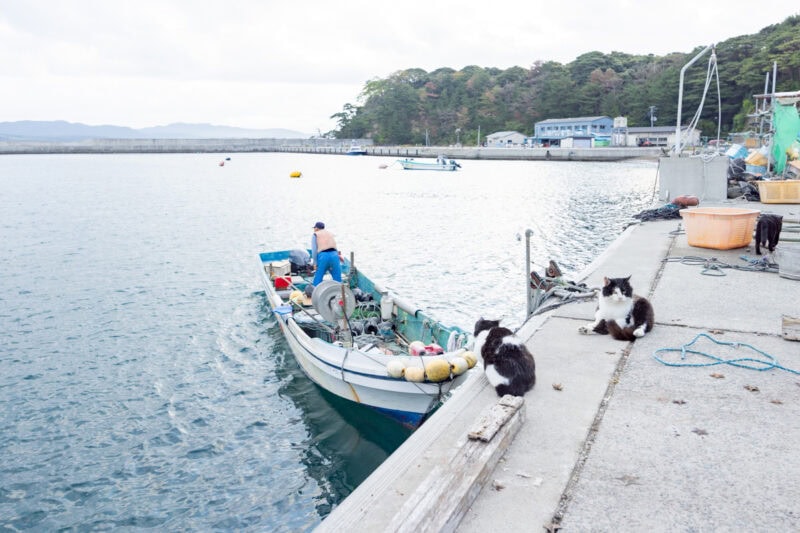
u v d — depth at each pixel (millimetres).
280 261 15898
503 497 3699
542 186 53875
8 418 10102
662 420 4648
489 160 107562
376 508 3623
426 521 3205
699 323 7047
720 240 11281
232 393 11008
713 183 18219
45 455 8984
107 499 7949
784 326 6586
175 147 171375
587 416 4773
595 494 3699
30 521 7523
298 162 118875
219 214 37500
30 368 12195
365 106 183250
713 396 5039
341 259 15758
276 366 12227
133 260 22969
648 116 110125
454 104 151875
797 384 5219
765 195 17031
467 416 4891
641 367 5762
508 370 5215
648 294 8453
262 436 9516
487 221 32531
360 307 12102
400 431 9406
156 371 12031
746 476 3820
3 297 17594
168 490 8141
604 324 6766
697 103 98688
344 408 10219
